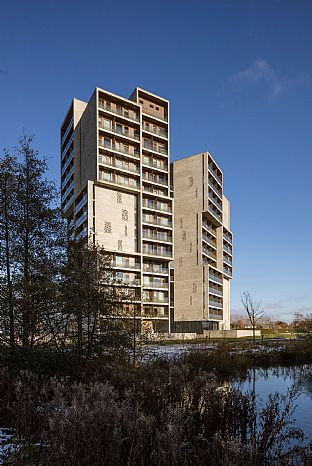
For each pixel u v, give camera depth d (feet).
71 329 46.44
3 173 53.98
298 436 29.73
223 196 262.26
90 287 46.24
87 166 175.83
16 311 44.32
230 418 31.09
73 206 189.57
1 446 23.71
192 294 207.10
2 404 32.19
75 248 50.70
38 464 20.35
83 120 184.75
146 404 29.78
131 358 52.21
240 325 277.03
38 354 42.96
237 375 70.44
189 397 34.12
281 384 63.05
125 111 182.19
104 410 21.50
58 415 20.99
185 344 110.32
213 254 239.30
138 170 182.70
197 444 23.36
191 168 218.38
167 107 200.95
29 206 55.11
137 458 20.20
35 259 51.60
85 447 19.29
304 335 105.40
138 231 180.04
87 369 44.21
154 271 188.03
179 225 216.95
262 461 22.89
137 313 55.21
